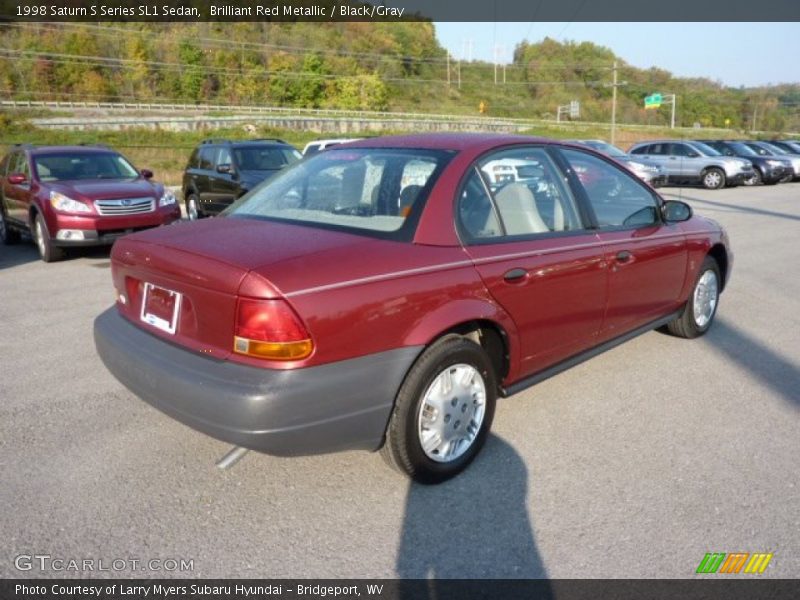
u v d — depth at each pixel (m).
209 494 2.97
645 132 86.69
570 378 4.38
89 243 8.58
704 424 3.69
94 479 3.08
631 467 3.21
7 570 2.46
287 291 2.47
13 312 6.07
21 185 9.63
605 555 2.55
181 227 3.23
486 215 3.24
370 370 2.67
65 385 4.22
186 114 71.69
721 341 5.17
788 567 2.48
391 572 2.47
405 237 2.92
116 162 10.20
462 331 3.15
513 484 3.06
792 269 8.09
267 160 12.00
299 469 3.18
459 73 114.19
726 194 19.95
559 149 3.83
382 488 3.03
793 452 3.36
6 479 3.07
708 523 2.75
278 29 98.44
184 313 2.79
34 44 80.44
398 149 3.47
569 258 3.52
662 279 4.43
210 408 2.54
